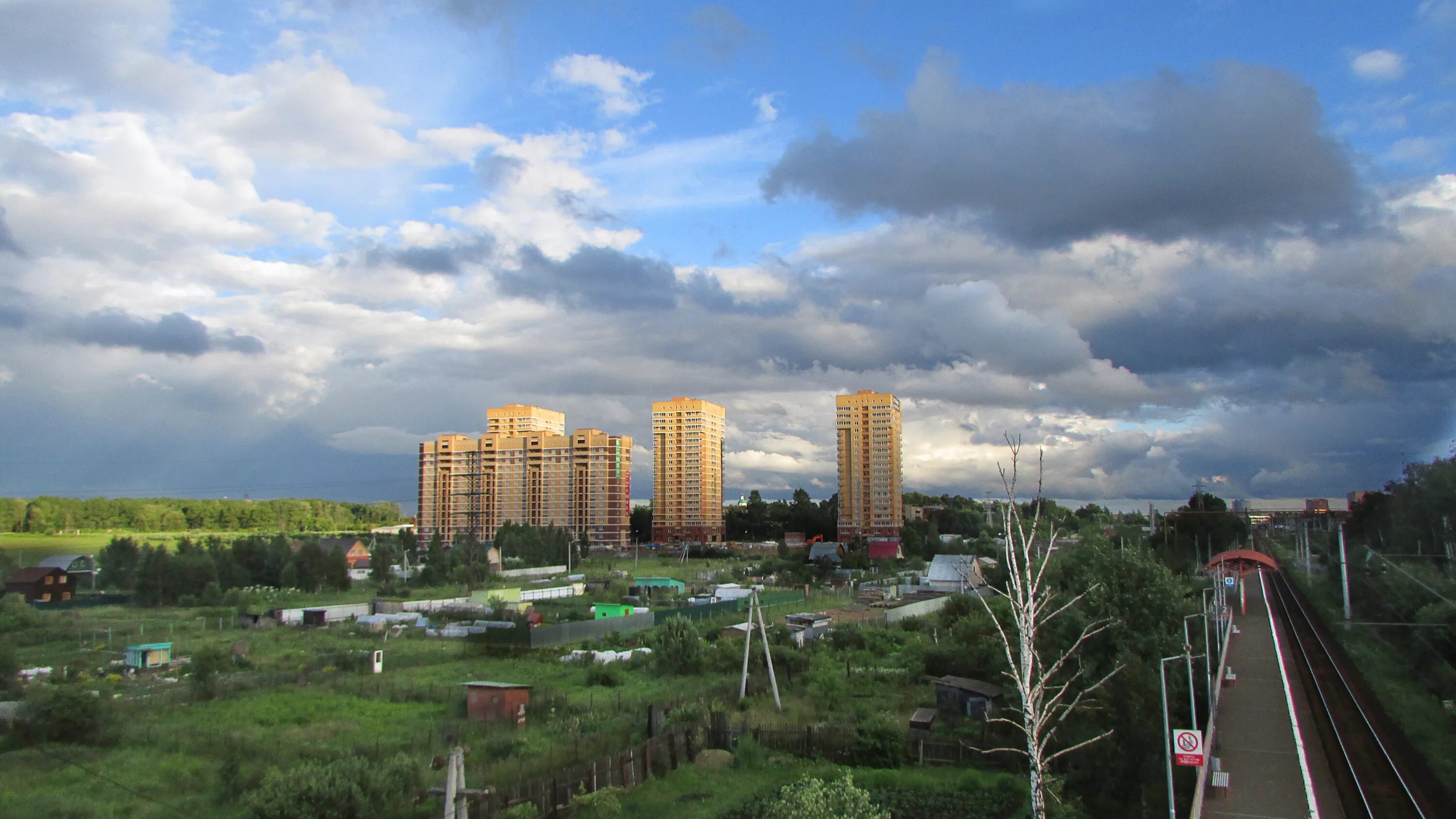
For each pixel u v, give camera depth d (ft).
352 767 91.35
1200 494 422.82
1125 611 118.11
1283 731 125.39
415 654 194.70
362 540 537.24
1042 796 69.46
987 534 500.33
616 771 104.63
